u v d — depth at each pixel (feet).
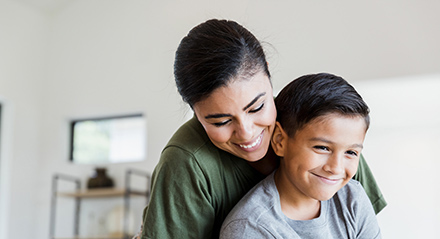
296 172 2.96
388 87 10.61
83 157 14.05
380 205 3.69
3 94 13.28
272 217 3.00
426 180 11.76
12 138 13.42
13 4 13.83
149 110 12.88
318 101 2.84
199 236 3.27
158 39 13.11
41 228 13.62
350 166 2.92
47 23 14.74
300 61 10.84
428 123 11.91
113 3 13.92
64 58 14.37
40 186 13.87
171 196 3.24
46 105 14.32
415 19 10.28
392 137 12.16
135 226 12.71
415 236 11.59
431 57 10.03
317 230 3.07
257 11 11.32
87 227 13.25
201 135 3.33
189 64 2.71
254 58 2.66
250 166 3.40
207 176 3.23
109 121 13.93
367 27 10.57
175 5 12.93
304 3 11.04
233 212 3.10
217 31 2.72
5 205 13.04
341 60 10.60
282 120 3.02
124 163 13.07
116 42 13.69
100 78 13.75
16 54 13.74
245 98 2.60
